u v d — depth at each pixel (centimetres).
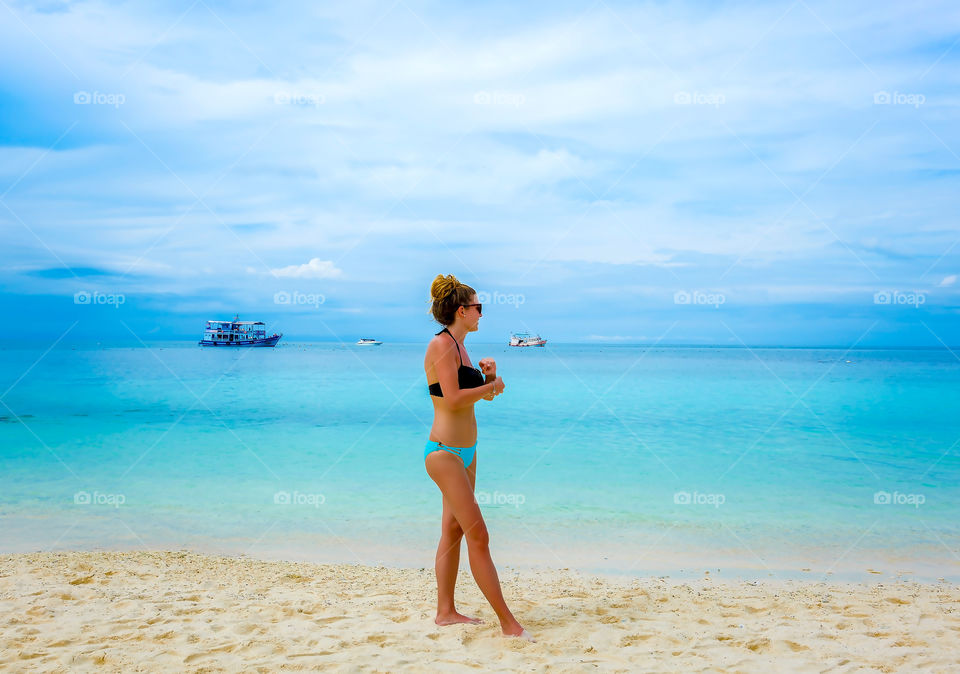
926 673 314
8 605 411
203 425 1484
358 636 362
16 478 919
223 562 558
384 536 661
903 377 3519
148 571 518
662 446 1217
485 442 1272
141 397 2100
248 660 323
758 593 477
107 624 377
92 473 954
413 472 987
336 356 6762
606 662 325
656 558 585
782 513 750
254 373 3472
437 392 387
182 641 353
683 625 391
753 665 323
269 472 977
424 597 454
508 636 363
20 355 6400
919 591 483
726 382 3036
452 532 393
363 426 1493
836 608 431
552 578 521
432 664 319
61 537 639
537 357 7819
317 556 591
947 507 776
